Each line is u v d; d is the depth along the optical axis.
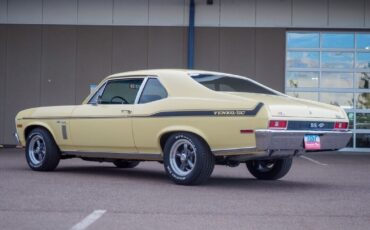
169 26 16.52
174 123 7.71
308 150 7.48
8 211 5.89
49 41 16.69
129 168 10.49
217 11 16.45
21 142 9.88
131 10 16.56
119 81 8.66
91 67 16.59
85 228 5.16
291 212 6.01
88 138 8.78
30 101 16.69
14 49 16.75
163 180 8.45
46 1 16.70
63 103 16.62
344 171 10.73
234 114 7.20
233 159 7.61
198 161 7.52
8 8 16.77
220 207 6.21
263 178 8.91
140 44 16.55
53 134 9.26
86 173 9.35
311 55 16.56
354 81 16.56
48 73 16.67
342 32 16.56
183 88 7.88
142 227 5.22
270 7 16.47
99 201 6.48
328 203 6.61
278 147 7.11
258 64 16.41
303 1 16.50
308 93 16.55
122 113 8.31
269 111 7.00
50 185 7.70
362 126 16.50
